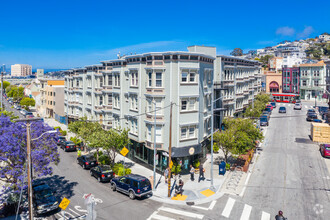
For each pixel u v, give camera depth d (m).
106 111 39.56
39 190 20.78
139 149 32.47
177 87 27.19
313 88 85.81
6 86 145.88
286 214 19.42
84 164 31.25
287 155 33.75
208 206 20.95
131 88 32.09
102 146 29.06
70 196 23.22
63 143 41.00
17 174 18.67
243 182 25.50
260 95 64.00
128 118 33.19
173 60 27.08
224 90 41.84
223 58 40.47
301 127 50.84
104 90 39.47
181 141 27.73
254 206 20.73
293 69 91.19
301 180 25.70
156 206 21.11
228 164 29.20
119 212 20.05
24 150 19.02
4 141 18.03
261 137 31.36
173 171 27.02
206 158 33.22
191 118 28.47
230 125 30.98
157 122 27.92
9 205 19.66
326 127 39.19
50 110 71.19
